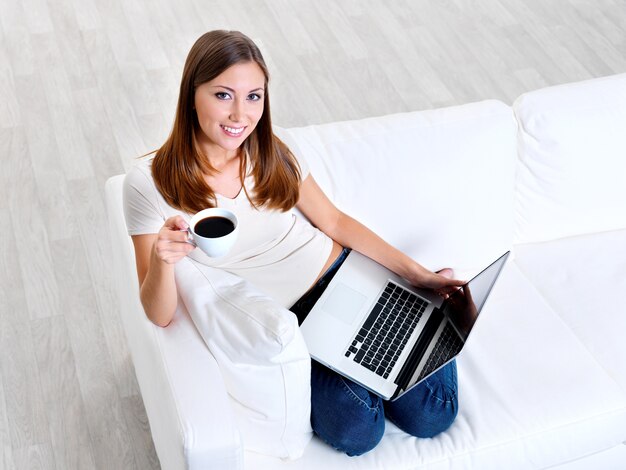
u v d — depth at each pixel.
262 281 1.83
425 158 1.99
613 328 2.02
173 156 1.67
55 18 3.70
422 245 2.02
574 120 2.11
